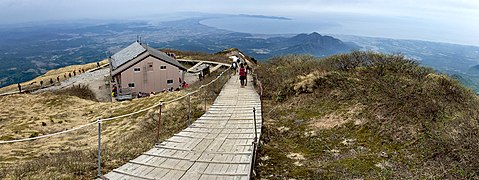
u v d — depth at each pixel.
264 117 13.88
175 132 13.59
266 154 9.38
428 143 7.90
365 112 11.02
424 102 9.60
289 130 11.70
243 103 17.28
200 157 8.84
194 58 61.06
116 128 19.38
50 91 39.25
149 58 40.38
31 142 17.81
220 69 48.22
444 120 8.48
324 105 13.35
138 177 7.46
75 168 8.17
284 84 17.53
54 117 24.38
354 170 7.64
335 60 17.38
